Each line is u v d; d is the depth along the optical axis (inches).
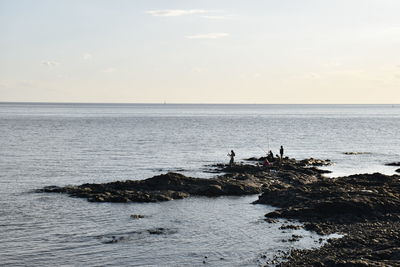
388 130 5684.1
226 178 1939.0
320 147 3705.7
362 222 1325.0
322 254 1055.6
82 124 6732.3
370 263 936.3
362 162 2815.0
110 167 2519.7
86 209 1494.8
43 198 1646.2
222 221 1363.2
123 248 1121.4
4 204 1552.7
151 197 1641.2
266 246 1128.2
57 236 1212.5
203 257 1060.5
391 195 1546.5
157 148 3526.1
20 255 1071.6
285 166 2331.4
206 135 4793.3
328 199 1461.6
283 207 1529.3
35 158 2866.6
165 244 1150.3
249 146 3735.2
